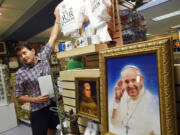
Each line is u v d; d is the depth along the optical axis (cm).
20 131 351
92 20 86
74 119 93
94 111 85
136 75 61
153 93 56
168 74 52
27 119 392
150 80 57
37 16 382
